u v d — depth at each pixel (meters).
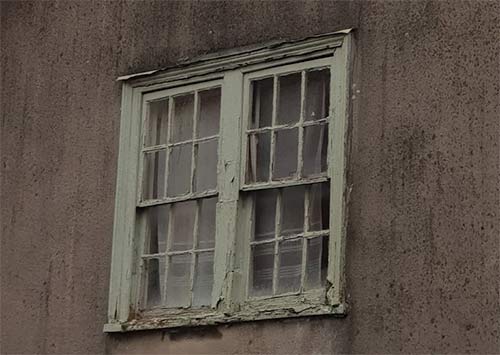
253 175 14.76
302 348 13.86
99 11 16.69
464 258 13.01
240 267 14.59
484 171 13.05
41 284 16.34
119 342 15.39
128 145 15.94
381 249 13.55
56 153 16.66
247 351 14.25
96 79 16.48
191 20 15.69
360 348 13.47
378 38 14.07
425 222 13.34
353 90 14.09
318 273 14.05
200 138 15.38
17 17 17.48
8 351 16.42
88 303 15.84
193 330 14.76
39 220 16.59
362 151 13.90
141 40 16.12
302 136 14.44
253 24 15.09
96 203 16.11
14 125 17.11
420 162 13.49
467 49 13.45
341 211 13.87
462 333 12.87
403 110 13.72
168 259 15.34
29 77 17.16
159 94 15.83
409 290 13.28
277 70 14.77
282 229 14.41
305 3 14.73
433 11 13.76
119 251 15.67
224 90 15.15
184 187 15.40
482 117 13.20
